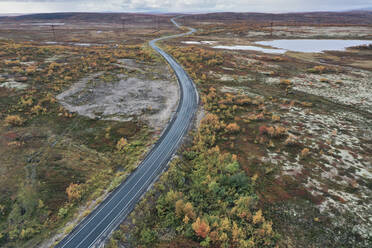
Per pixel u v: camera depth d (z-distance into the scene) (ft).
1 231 78.13
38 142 126.11
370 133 130.41
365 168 100.73
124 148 124.57
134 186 98.32
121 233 76.79
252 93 197.98
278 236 73.10
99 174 107.04
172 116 158.71
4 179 98.78
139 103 177.37
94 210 87.20
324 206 82.28
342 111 160.25
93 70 239.30
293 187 91.91
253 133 134.72
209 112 161.99
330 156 109.29
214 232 71.97
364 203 82.84
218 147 122.42
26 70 215.31
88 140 132.36
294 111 161.27
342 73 246.88
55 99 171.73
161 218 82.28
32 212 85.56
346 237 71.87
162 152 120.47
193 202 87.97
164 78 236.84
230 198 88.53
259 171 102.37
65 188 97.60
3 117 143.54
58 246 73.77
